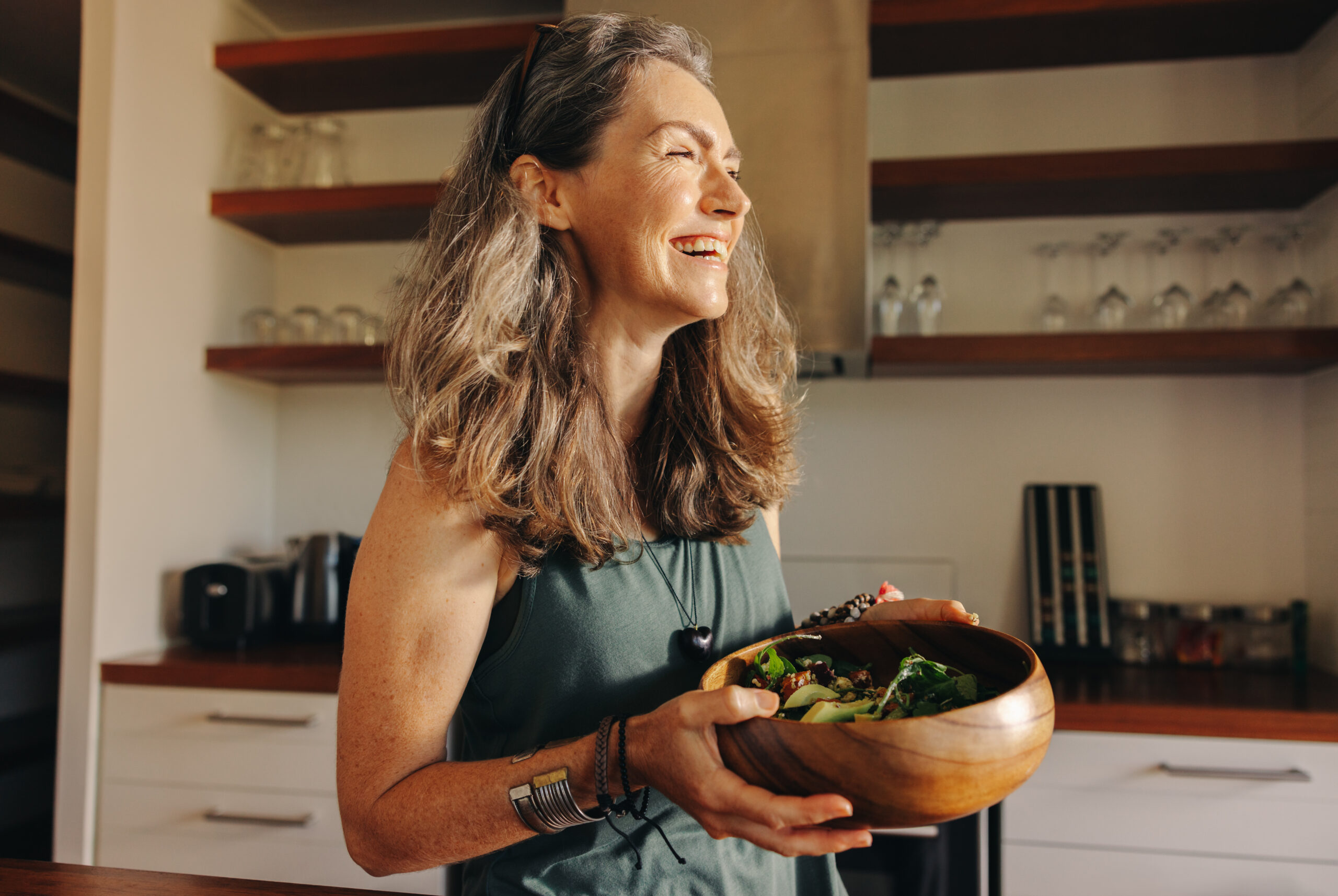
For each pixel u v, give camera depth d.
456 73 2.19
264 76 2.21
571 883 0.70
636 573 0.74
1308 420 1.98
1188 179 1.83
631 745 0.55
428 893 1.62
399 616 0.64
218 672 1.75
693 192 0.70
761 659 0.69
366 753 0.63
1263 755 1.48
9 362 2.37
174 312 2.05
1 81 2.45
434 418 0.66
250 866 1.71
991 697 0.60
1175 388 2.06
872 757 0.47
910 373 2.05
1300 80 2.01
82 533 1.83
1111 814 1.51
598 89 0.71
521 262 0.72
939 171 1.87
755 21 1.86
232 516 2.24
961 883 1.51
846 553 2.17
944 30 1.93
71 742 1.78
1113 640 1.99
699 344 0.86
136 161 1.94
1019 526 2.11
